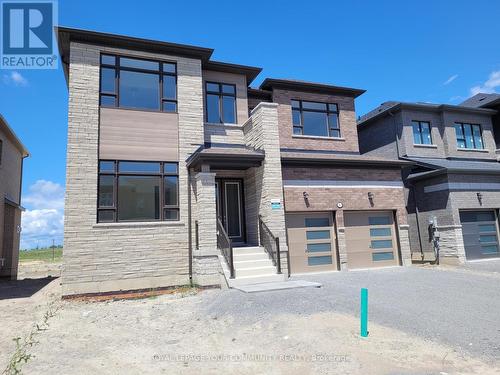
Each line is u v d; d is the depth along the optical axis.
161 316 8.81
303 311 8.24
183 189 13.26
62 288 11.31
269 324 7.56
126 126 12.93
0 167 17.53
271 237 12.98
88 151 12.24
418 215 19.27
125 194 12.60
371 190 16.09
